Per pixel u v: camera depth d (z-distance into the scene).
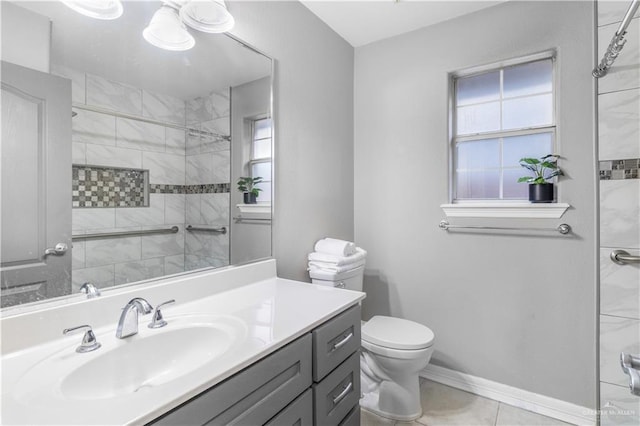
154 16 1.18
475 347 2.01
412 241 2.24
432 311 2.16
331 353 1.14
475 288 2.01
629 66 1.53
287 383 0.94
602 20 1.60
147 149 1.17
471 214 1.99
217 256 1.43
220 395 0.74
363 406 1.84
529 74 1.96
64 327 0.92
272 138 1.70
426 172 2.18
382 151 2.36
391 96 2.32
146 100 1.17
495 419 1.75
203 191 1.37
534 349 1.84
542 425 1.70
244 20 1.54
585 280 1.70
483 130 2.09
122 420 0.58
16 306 0.87
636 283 1.53
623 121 1.54
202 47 1.36
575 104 1.72
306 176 1.96
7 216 0.86
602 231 1.59
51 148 0.94
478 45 1.99
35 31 0.91
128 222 1.12
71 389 0.75
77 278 0.99
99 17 1.04
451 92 2.16
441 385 2.09
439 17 2.07
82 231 1.01
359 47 2.45
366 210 2.43
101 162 1.05
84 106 1.01
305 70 1.95
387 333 1.74
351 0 1.89
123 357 0.89
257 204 1.63
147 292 1.13
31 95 0.90
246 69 1.55
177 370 0.97
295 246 1.87
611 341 1.58
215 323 1.06
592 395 1.69
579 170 1.71
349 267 1.89
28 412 0.60
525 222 1.85
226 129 1.47
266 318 1.08
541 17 1.80
